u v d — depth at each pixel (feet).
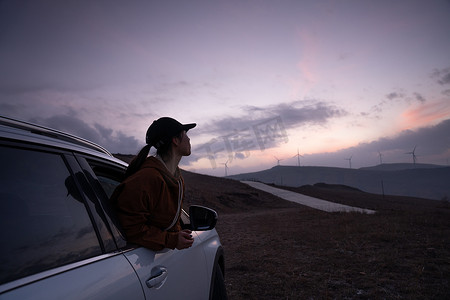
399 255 20.98
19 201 3.47
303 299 14.29
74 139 5.13
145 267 4.86
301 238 30.71
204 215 8.25
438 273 16.76
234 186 173.58
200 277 7.30
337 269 18.69
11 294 2.82
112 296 3.84
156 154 6.14
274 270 19.08
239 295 15.19
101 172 5.84
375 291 14.53
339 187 382.83
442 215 48.26
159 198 5.30
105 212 4.72
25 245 3.28
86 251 3.99
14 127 3.94
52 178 4.00
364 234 29.58
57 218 3.83
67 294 3.28
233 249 27.37
